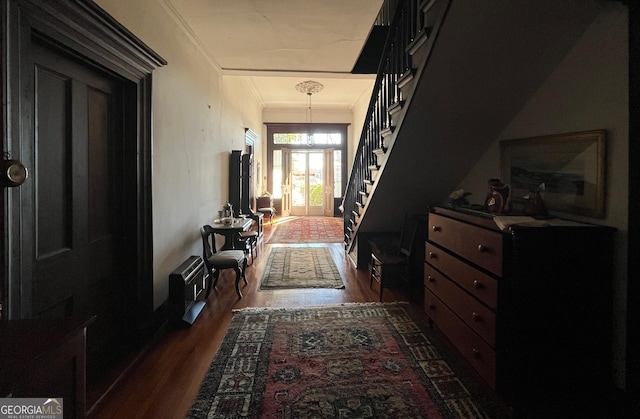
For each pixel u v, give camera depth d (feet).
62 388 2.93
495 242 5.79
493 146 9.25
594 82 6.05
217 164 15.65
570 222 5.90
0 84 4.25
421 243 11.77
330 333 8.63
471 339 6.44
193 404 5.91
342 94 27.86
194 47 12.18
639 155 5.24
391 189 11.34
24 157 4.70
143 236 8.23
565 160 6.74
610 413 5.56
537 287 5.52
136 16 7.91
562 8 5.66
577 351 5.68
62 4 5.14
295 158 33.96
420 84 7.23
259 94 27.89
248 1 9.68
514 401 5.58
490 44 6.35
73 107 6.24
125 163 7.89
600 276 5.65
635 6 5.16
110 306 7.56
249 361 7.27
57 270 5.82
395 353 7.59
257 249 18.72
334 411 5.68
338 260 16.65
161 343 8.18
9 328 3.08
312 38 12.17
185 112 11.30
